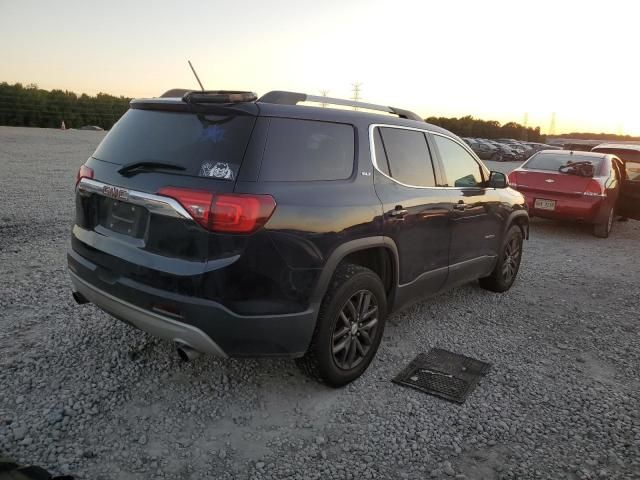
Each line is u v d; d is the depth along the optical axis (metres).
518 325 5.01
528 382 3.87
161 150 3.15
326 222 3.17
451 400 3.54
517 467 2.90
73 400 3.24
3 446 2.78
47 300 4.79
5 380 3.41
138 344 3.99
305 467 2.81
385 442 3.06
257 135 2.99
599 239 9.75
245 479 2.70
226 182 2.87
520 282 6.51
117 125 3.62
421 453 2.98
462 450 3.03
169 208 2.91
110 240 3.23
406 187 3.99
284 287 3.00
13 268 5.64
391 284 3.96
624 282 6.76
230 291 2.85
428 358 4.17
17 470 2.36
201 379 3.60
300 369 3.51
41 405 3.17
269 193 2.93
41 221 8.04
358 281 3.46
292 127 3.19
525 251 8.38
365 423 3.23
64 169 15.00
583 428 3.30
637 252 8.73
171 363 3.76
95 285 3.32
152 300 2.96
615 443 3.16
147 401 3.30
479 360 4.19
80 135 33.56
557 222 11.45
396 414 3.35
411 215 3.95
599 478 2.84
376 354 4.18
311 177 3.24
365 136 3.71
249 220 2.84
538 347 4.52
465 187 4.87
